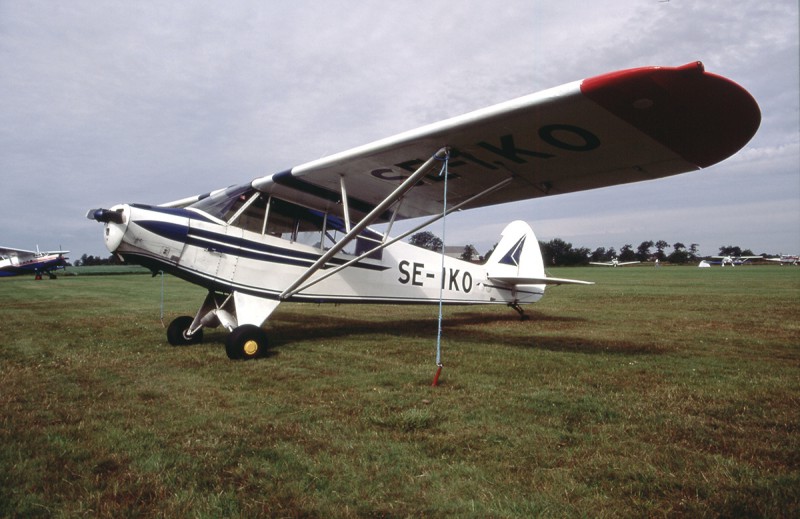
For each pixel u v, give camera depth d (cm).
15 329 664
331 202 578
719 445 227
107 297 1358
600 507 166
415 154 441
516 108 341
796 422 260
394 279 665
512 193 530
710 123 322
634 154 391
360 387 335
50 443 219
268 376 370
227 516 158
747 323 771
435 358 451
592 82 301
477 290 795
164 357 450
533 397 308
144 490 175
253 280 521
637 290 1683
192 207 523
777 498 171
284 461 202
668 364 427
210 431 238
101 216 445
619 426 252
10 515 156
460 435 236
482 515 160
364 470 195
